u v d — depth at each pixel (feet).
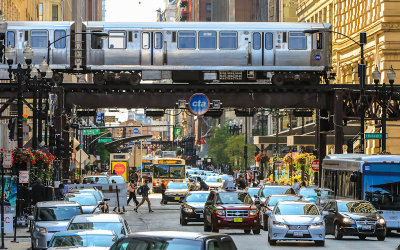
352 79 526.16
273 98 355.36
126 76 341.62
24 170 227.61
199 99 348.18
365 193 217.56
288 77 346.74
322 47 345.72
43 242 156.97
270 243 183.62
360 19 503.61
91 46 339.77
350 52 525.34
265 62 343.87
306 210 188.85
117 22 341.62
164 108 352.69
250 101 354.33
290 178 438.40
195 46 341.41
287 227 180.75
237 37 342.64
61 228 158.30
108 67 339.16
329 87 353.31
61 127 337.11
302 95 356.38
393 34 440.86
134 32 340.80
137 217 295.48
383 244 190.08
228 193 221.05
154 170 471.62
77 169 440.04
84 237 110.52
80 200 215.92
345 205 208.13
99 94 347.77
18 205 227.81
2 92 335.06
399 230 225.76
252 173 630.33
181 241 74.59
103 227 127.65
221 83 352.28
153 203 411.34
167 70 341.62
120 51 339.98
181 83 363.56
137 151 621.31
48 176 253.65
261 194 260.01
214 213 213.25
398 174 217.56
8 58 217.77
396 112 363.35
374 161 218.38
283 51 344.08
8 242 187.93
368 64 483.51
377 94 324.80
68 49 335.67
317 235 181.88
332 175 248.52
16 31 335.67
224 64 341.82
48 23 337.11
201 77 347.56
